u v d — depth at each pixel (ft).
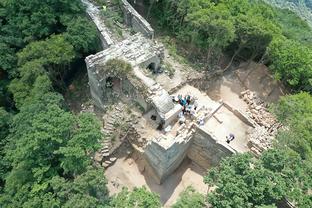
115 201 97.35
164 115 125.08
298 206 99.40
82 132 105.81
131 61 133.80
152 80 130.21
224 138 129.59
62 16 147.43
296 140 121.39
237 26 148.66
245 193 94.94
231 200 94.17
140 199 95.81
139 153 132.87
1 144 131.44
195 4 152.46
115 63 130.00
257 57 168.25
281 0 476.54
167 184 134.31
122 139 133.59
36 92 127.85
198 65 157.28
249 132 132.98
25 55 138.21
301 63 144.25
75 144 102.78
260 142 128.26
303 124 124.57
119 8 160.66
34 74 134.72
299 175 103.24
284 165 104.17
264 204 94.89
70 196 95.40
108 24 151.12
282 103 137.18
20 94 135.44
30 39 146.92
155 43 147.95
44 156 106.22
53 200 96.68
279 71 149.79
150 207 94.68
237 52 157.69
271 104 145.69
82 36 142.31
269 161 104.12
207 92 154.92
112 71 130.62
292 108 132.87
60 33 152.97
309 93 151.12
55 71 148.87
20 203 103.86
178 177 137.08
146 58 136.46
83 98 153.69
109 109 138.41
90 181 97.86
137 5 178.09
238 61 168.76
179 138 123.34
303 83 150.61
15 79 142.51
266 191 96.99
